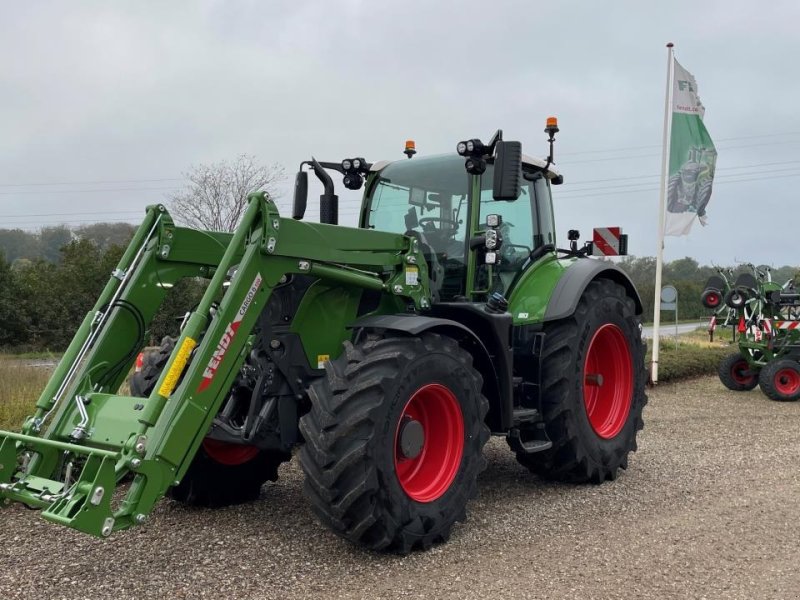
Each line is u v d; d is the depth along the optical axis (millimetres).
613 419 5508
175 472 3227
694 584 3328
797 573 3467
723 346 15484
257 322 3967
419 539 3721
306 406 4188
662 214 10750
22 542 3896
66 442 3465
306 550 3789
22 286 21312
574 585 3314
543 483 5258
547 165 5566
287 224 3748
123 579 3393
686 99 10656
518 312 5117
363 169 5418
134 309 3949
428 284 4691
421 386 3785
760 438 6879
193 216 23641
